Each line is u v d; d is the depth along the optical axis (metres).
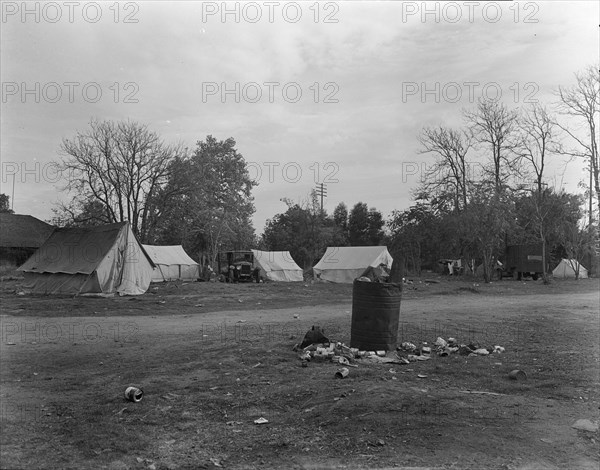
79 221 49.66
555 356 9.27
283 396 6.59
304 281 40.56
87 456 4.72
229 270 39.31
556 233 45.50
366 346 9.64
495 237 38.12
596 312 16.89
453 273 53.25
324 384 7.04
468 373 7.82
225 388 7.00
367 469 4.38
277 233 64.00
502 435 5.05
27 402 6.41
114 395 6.70
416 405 5.89
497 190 43.69
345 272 38.56
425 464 4.45
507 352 9.77
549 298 23.97
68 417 5.83
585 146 41.28
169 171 50.09
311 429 5.38
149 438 5.19
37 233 52.00
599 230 42.94
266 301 22.97
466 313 16.41
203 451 4.86
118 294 25.59
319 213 60.34
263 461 4.61
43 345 10.88
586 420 5.45
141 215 51.12
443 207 50.69
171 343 11.02
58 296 25.05
